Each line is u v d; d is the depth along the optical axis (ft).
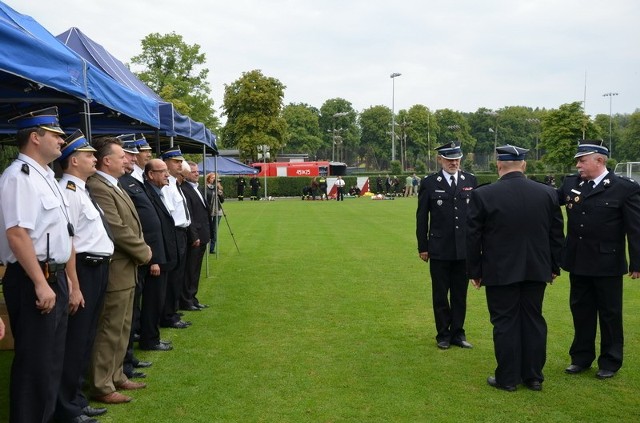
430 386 17.62
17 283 12.54
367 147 402.31
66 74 15.03
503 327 17.38
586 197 18.56
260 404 16.15
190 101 150.41
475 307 28.02
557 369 19.29
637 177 112.27
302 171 173.06
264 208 108.17
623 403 16.34
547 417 15.34
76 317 14.47
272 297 30.35
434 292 21.68
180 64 153.89
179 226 24.02
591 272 18.29
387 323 25.03
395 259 43.24
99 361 16.19
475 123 411.54
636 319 25.55
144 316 21.04
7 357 20.35
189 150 47.83
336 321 25.36
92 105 21.54
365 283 33.99
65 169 14.62
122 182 19.30
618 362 18.54
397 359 20.20
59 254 12.89
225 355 20.63
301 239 56.39
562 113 161.27
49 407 13.07
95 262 14.66
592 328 18.86
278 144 214.69
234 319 25.84
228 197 159.33
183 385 17.65
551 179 138.51
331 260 42.88
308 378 18.28
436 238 21.40
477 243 17.71
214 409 15.79
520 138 404.98
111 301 16.31
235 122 215.10
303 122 362.12
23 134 12.57
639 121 275.59
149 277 20.85
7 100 16.53
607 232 18.26
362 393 17.02
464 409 15.87
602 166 18.60
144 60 153.07
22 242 12.06
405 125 360.48
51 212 12.64
